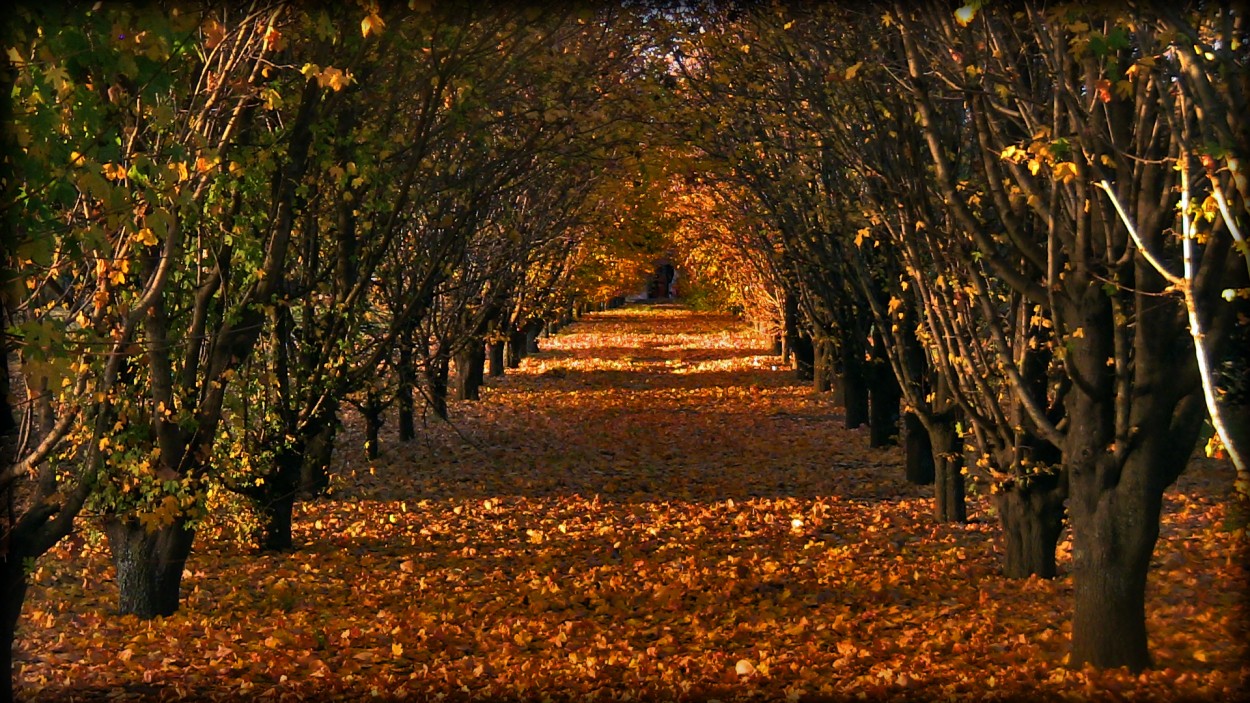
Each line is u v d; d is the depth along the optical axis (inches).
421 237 855.1
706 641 506.6
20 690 426.9
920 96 459.8
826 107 671.8
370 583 630.5
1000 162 474.0
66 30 288.5
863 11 550.3
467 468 1051.9
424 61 625.6
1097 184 392.5
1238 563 567.2
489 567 671.8
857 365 1274.6
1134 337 442.6
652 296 6815.9
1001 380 604.4
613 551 709.3
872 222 617.0
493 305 1165.7
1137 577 427.5
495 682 447.8
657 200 1179.3
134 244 343.3
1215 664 426.3
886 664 452.1
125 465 458.3
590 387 1829.5
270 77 487.2
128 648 486.9
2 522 338.6
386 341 722.2
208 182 407.8
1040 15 392.5
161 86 324.8
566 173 1001.5
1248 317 395.9
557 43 722.8
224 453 629.6
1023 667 437.7
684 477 1001.5
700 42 753.0
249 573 653.3
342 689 439.2
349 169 535.5
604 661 472.4
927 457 946.1
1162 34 312.8
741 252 1582.2
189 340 513.0
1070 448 441.4
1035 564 601.9
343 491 934.4
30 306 366.6
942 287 563.2
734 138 864.3
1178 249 421.1
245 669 461.7
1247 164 311.0
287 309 683.4
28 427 363.3
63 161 298.5
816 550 700.0
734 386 1825.8
